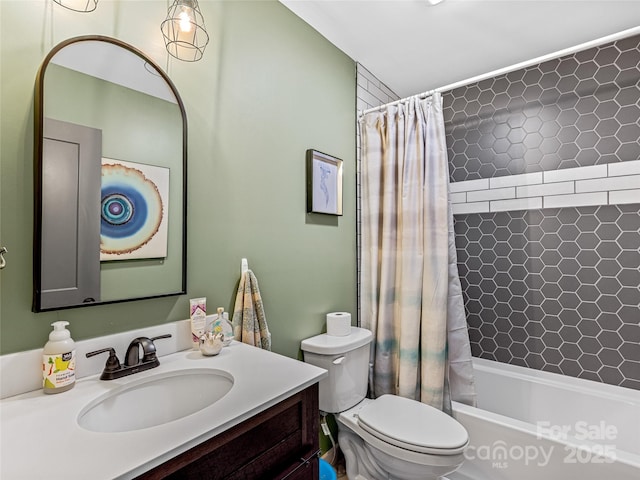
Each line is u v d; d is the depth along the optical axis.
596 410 1.84
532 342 2.14
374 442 1.42
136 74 1.04
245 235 1.38
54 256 0.86
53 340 0.82
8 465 0.54
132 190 1.02
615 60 1.91
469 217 2.38
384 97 2.46
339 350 1.57
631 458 1.24
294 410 0.86
